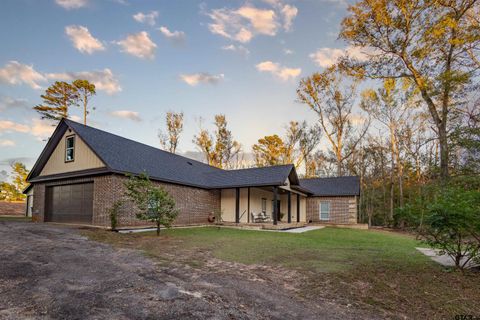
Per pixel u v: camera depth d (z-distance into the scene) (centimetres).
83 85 3328
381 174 2894
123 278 530
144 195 1146
